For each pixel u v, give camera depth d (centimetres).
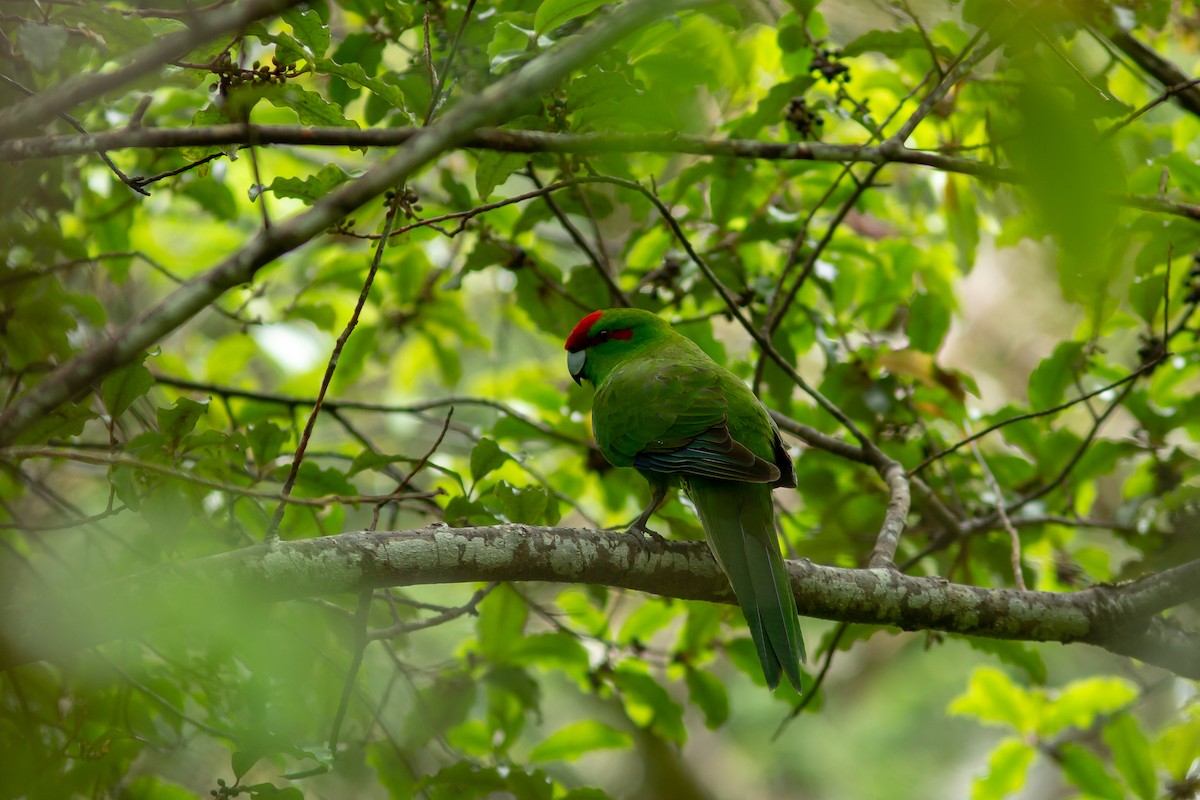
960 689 1900
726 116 980
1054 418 966
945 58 783
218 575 508
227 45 589
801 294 1062
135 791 796
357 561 547
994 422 981
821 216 1082
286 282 1288
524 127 674
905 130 693
